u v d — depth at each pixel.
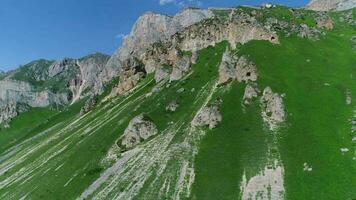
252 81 161.62
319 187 108.81
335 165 115.44
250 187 114.25
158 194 121.50
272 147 127.44
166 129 153.25
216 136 139.00
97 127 194.75
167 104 170.62
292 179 113.69
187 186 121.12
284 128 135.12
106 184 135.75
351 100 145.75
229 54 179.88
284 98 149.50
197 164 128.62
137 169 136.62
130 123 158.00
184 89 179.38
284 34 196.38
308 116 139.12
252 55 180.62
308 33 198.62
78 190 139.62
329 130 131.00
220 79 170.62
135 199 122.88
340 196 104.38
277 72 166.75
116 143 158.12
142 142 150.88
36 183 162.88
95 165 150.00
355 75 162.50
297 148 125.12
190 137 142.50
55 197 142.62
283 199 107.50
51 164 176.00
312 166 116.50
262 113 143.75
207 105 154.62
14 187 172.50
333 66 171.00
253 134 135.12
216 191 116.00
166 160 135.25
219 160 127.44
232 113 147.50
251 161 123.62
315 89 153.88
